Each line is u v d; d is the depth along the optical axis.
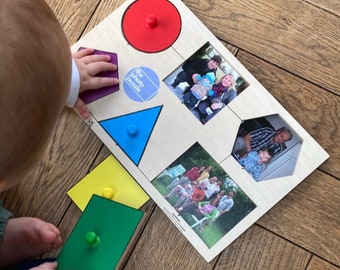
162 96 0.94
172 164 0.92
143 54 0.96
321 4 0.97
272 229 0.89
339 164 0.91
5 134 0.64
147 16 0.96
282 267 0.88
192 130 0.93
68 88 0.72
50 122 0.70
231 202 0.90
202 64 0.95
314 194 0.90
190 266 0.89
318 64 0.95
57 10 0.98
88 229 0.88
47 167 0.93
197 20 0.96
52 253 0.90
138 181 0.92
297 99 0.94
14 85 0.62
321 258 0.88
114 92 0.95
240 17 0.97
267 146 0.92
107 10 0.98
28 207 0.92
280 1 0.97
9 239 0.87
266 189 0.90
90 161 0.93
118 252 0.87
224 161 0.92
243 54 0.96
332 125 0.92
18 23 0.62
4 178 0.70
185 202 0.91
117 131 0.94
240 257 0.89
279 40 0.96
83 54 0.95
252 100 0.93
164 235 0.90
